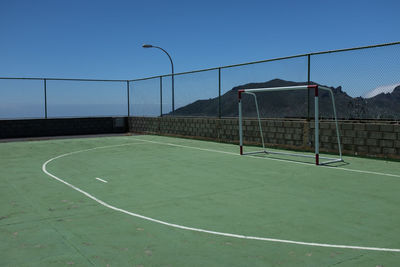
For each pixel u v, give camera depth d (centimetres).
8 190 654
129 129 2100
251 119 1309
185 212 512
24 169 873
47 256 362
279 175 772
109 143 1470
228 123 1403
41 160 1018
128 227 448
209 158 1023
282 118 1202
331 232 426
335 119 987
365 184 680
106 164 935
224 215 496
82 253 369
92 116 2019
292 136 1168
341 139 1041
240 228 442
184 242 397
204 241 400
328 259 349
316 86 883
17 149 1287
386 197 586
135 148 1280
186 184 694
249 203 557
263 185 680
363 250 371
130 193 626
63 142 1536
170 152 1161
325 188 652
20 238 412
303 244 388
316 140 891
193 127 1584
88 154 1134
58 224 462
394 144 920
